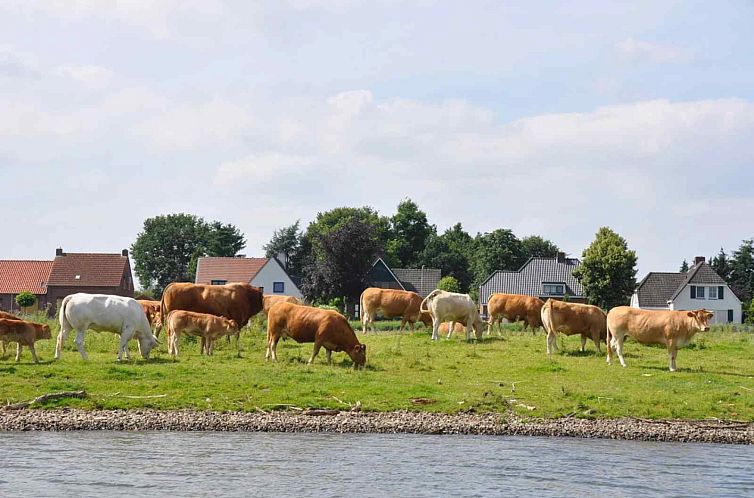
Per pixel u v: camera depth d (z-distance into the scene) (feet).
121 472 61.11
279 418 75.25
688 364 98.12
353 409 77.66
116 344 102.63
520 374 90.07
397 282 299.99
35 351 93.45
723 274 374.84
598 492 58.44
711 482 61.05
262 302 111.86
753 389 85.61
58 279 293.64
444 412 77.82
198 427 73.61
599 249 283.59
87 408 76.07
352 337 91.56
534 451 68.64
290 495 56.95
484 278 419.95
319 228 411.95
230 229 449.89
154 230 433.07
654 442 72.74
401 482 59.98
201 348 98.63
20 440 69.00
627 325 94.94
